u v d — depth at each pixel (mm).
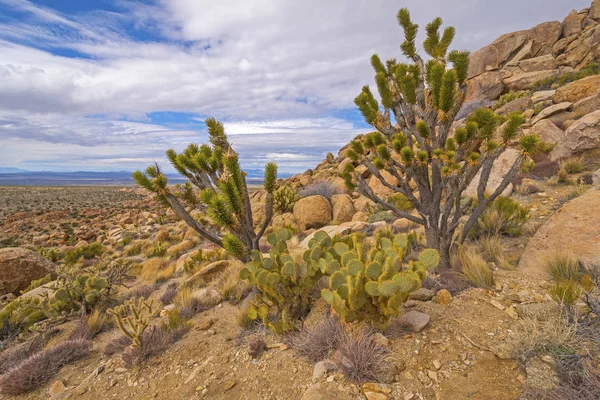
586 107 11883
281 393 2629
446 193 4566
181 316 5207
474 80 27188
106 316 5953
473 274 3984
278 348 3344
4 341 5602
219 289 6383
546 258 3990
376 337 2873
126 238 20078
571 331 2506
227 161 4578
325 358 2867
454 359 2598
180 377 3275
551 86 20469
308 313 3928
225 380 3016
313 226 13445
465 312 3299
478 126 4391
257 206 16031
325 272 3590
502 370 2389
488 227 5910
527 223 5953
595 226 3861
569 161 8688
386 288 2703
